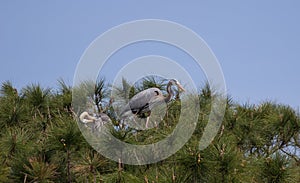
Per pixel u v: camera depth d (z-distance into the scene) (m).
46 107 32.84
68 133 23.28
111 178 23.28
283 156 23.45
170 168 22.30
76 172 24.67
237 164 21.33
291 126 29.77
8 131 26.72
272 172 22.72
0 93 34.03
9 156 24.80
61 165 24.61
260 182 22.98
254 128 28.52
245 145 28.41
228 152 21.16
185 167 21.27
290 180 22.98
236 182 21.25
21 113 31.08
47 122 30.27
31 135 27.31
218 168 20.98
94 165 23.14
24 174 23.33
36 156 24.45
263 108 31.27
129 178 22.28
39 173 22.55
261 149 28.95
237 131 28.16
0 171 22.09
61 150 23.77
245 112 30.27
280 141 29.97
